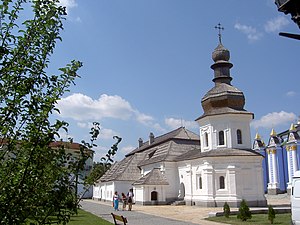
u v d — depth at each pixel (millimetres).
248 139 45875
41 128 5188
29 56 5383
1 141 5129
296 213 19297
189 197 48625
